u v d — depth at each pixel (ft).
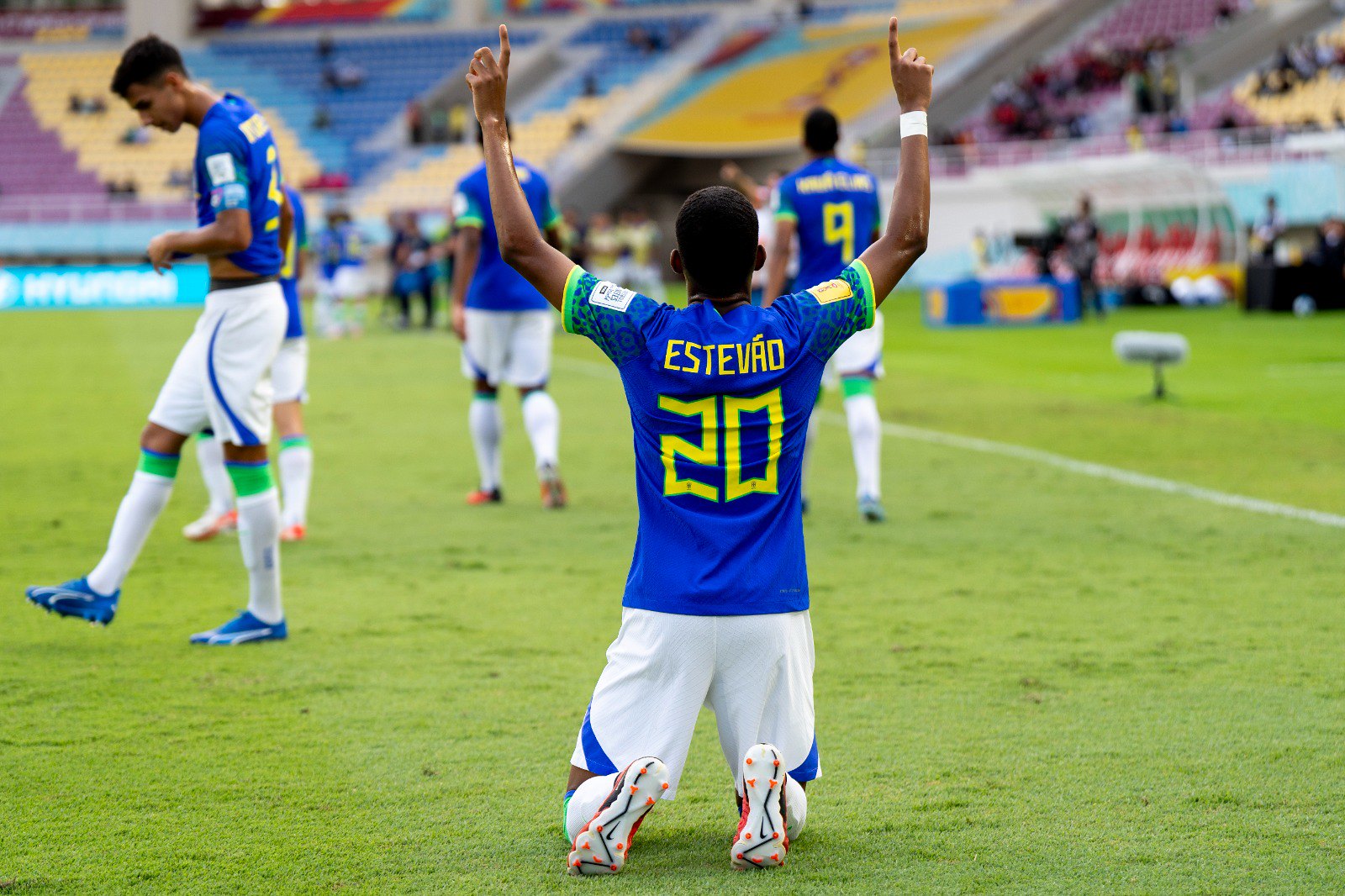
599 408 73.10
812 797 19.75
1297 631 28.78
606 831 16.66
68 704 24.17
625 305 16.88
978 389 78.13
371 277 196.13
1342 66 183.21
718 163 230.07
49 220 205.67
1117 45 219.41
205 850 17.87
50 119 238.27
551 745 22.02
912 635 28.66
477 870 17.26
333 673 26.12
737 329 16.79
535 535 40.16
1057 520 41.47
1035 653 27.27
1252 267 132.57
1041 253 139.23
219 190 27.04
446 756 21.48
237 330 27.61
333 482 50.16
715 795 20.15
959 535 39.37
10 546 38.32
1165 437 58.49
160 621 30.35
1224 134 168.04
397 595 32.73
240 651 27.84
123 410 71.36
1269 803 19.36
